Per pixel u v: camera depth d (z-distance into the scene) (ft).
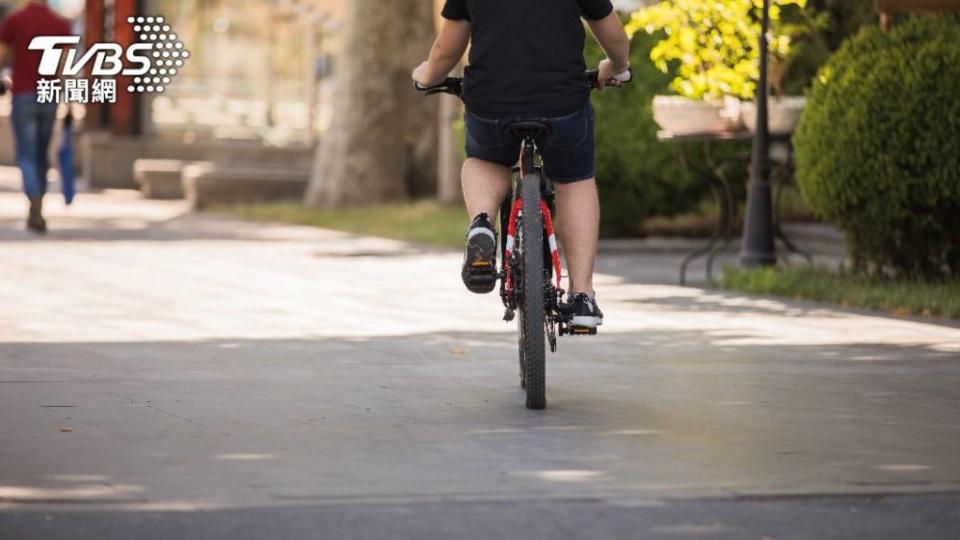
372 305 106.32
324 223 183.83
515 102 66.49
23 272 122.52
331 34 328.90
